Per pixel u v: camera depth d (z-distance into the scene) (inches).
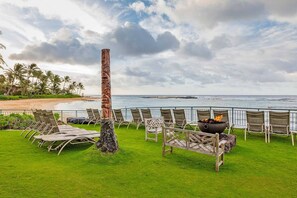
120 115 369.7
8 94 2456.9
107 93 187.3
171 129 185.9
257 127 258.1
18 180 136.3
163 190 122.8
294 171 153.9
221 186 128.6
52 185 128.8
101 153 180.1
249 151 208.4
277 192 120.6
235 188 125.9
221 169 158.6
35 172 151.0
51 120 249.3
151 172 151.7
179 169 158.1
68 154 200.7
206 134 161.5
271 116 247.4
